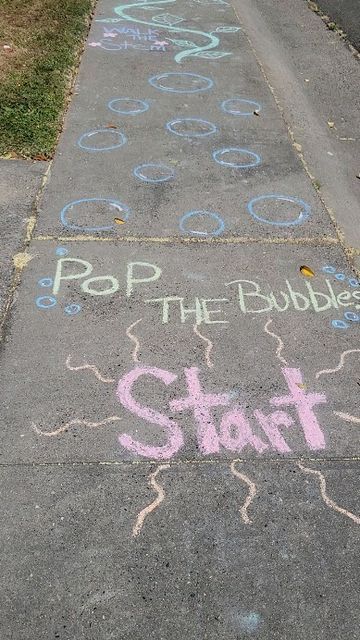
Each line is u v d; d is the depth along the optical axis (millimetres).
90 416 1440
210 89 3334
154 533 1212
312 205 2344
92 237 2070
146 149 2662
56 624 1068
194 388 1526
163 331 1695
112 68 3527
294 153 2725
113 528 1216
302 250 2072
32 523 1215
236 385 1541
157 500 1269
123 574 1144
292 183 2484
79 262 1943
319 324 1748
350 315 1789
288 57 3996
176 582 1136
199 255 2012
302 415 1471
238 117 3029
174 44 4023
